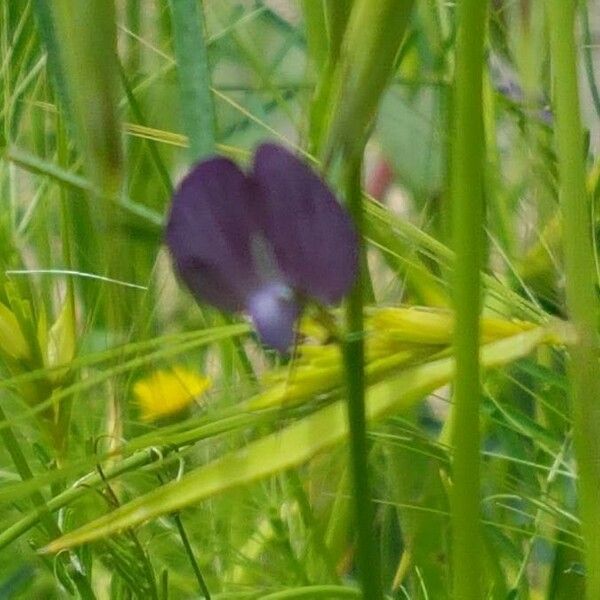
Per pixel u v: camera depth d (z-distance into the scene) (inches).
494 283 13.5
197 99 12.8
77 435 14.9
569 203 11.5
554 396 15.6
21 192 16.8
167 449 13.8
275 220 10.8
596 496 11.7
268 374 12.3
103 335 15.3
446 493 15.1
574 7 11.4
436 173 14.3
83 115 10.3
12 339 13.9
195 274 10.9
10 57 15.6
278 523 14.9
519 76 14.0
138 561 14.3
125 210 12.8
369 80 10.5
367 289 13.0
